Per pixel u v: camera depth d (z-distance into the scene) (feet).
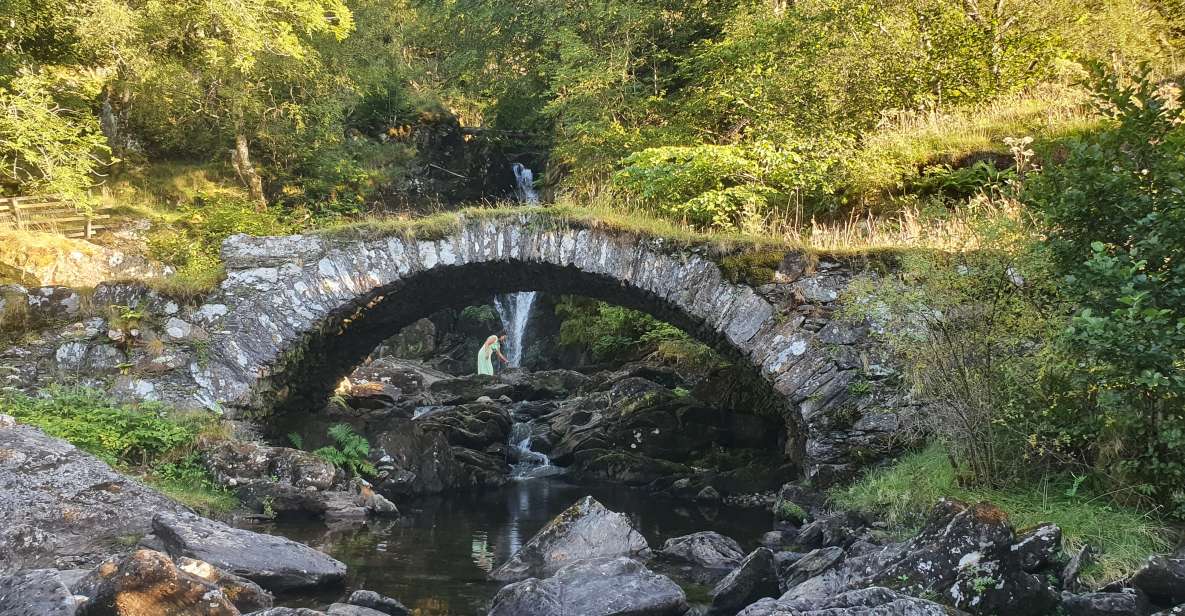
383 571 20.81
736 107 47.75
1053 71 40.63
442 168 78.23
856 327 27.73
